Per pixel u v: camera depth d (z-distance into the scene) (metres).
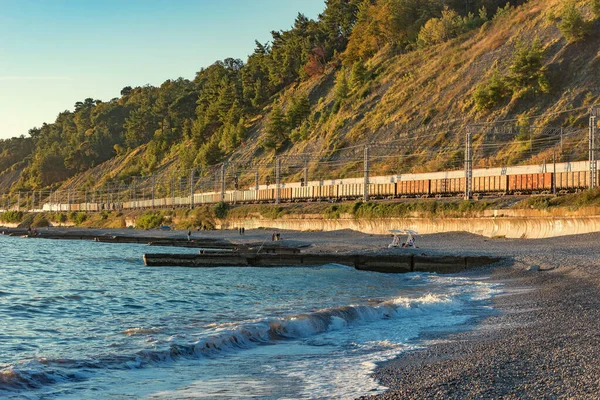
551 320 18.72
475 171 84.12
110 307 28.09
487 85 115.81
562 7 125.19
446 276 39.94
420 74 143.12
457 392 10.77
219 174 172.62
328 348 16.91
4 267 55.62
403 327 19.88
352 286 35.31
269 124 167.62
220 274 45.19
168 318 24.03
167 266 52.88
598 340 14.52
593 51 111.00
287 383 12.96
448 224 70.56
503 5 168.62
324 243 69.00
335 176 127.06
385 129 129.88
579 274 31.12
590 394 9.95
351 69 176.50
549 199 61.88
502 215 64.94
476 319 20.66
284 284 37.22
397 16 170.50
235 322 20.67
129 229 149.12
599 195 56.59
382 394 11.30
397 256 45.25
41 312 26.69
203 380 13.45
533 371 11.88
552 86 109.06
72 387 12.95
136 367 14.81
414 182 89.69
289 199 119.31
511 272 36.53
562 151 87.00
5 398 12.07
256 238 88.75
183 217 141.62
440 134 115.69
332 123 148.62
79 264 58.84
